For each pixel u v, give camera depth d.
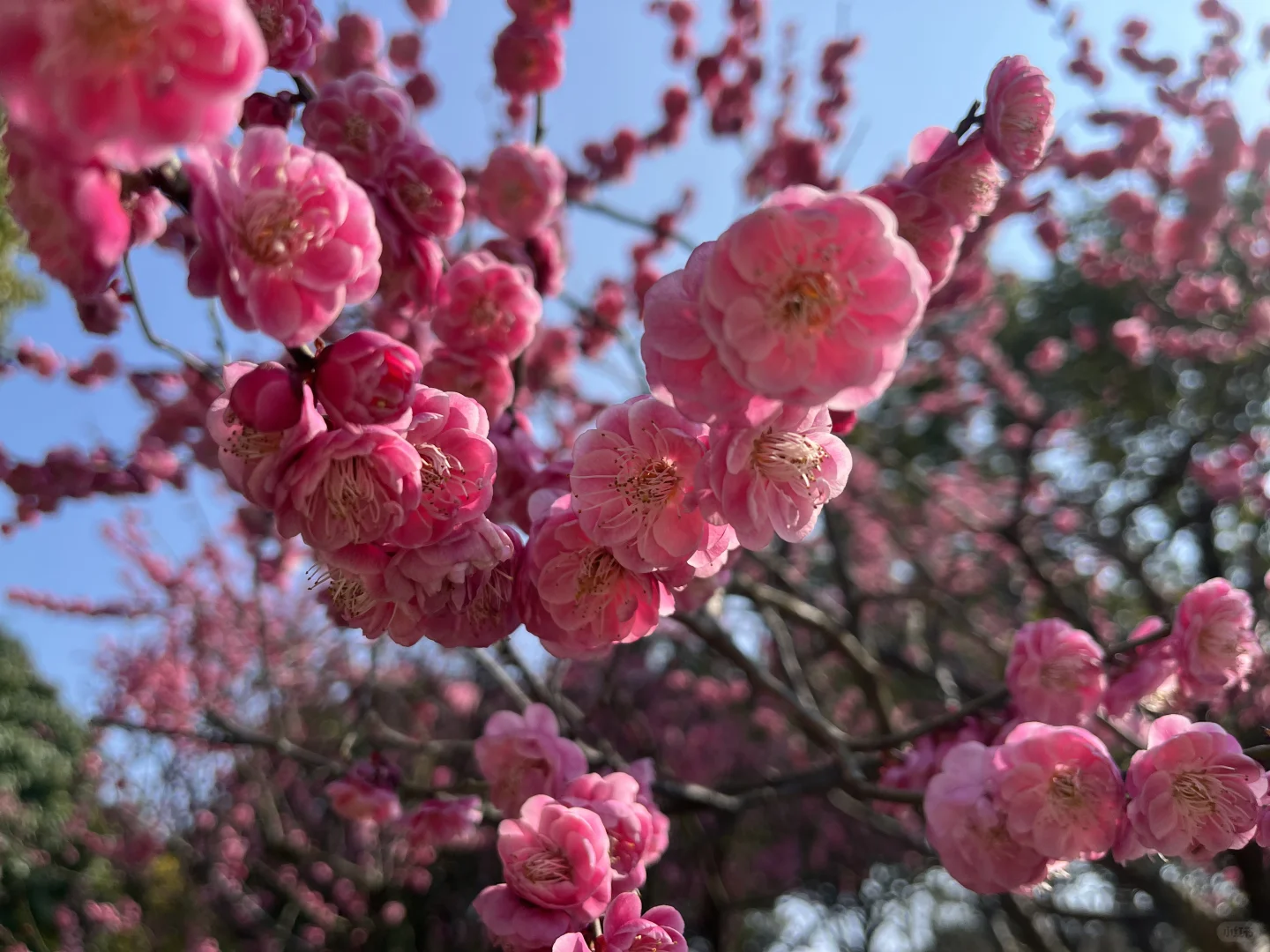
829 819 10.04
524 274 2.76
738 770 10.01
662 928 1.87
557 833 1.95
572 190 5.55
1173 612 2.51
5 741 11.27
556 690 4.79
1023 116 1.77
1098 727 3.36
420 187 2.22
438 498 1.53
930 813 2.14
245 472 1.45
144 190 1.31
